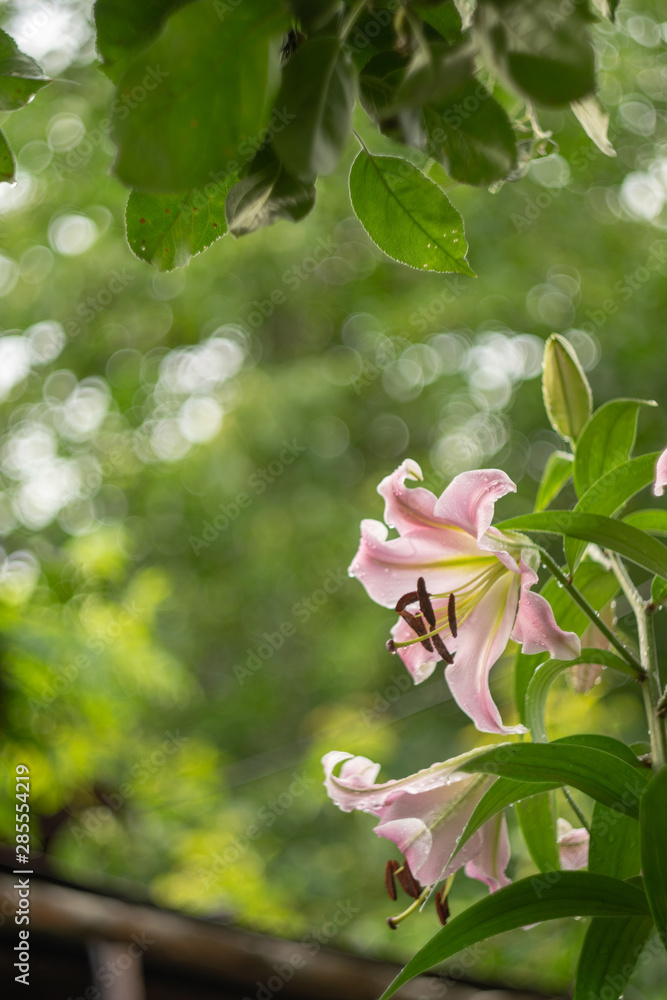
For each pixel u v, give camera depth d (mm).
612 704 4988
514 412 6805
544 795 1416
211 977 2605
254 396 6391
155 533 7156
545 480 1540
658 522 1425
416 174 1296
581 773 1319
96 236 6336
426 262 1315
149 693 4020
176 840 4621
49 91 5922
